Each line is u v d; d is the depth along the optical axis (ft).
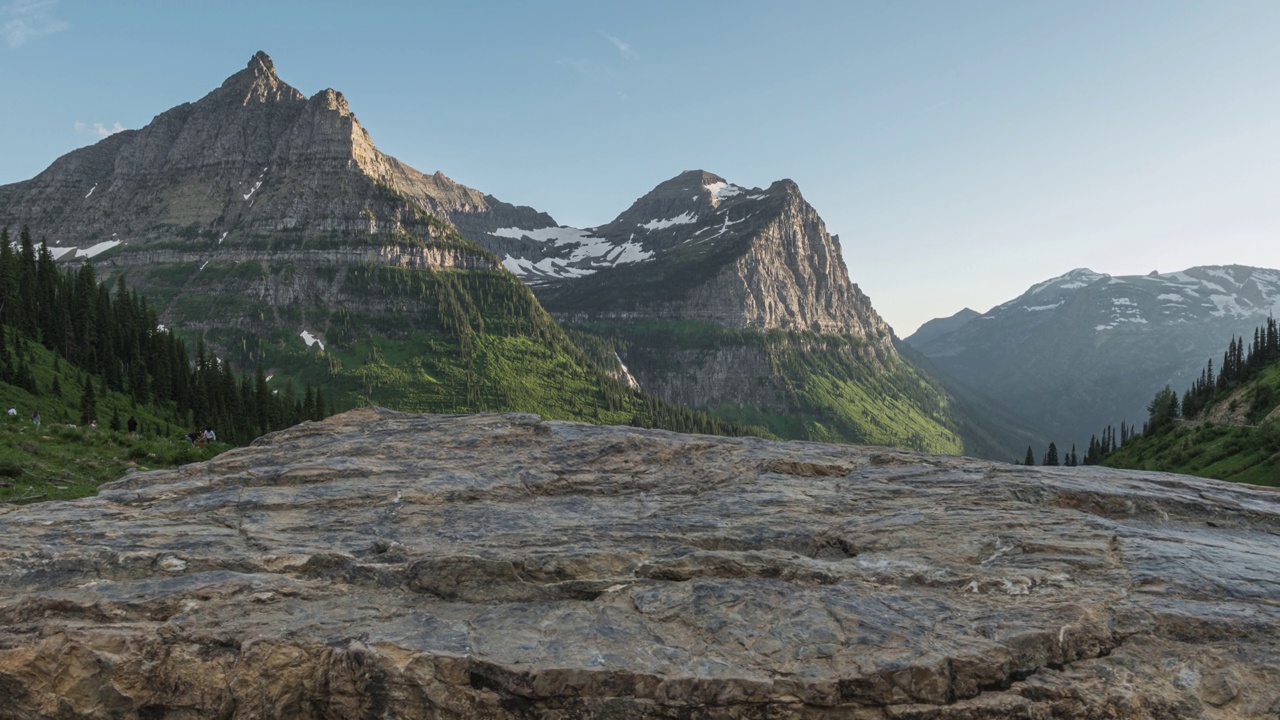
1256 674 48.19
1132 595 54.95
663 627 54.19
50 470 129.49
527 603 58.23
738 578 60.03
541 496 78.74
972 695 48.39
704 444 92.68
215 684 53.31
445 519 71.36
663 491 79.51
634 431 97.19
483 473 82.58
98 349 390.21
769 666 49.67
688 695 48.75
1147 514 71.51
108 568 61.52
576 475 83.15
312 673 52.75
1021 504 71.92
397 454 89.97
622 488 80.43
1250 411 514.68
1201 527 69.92
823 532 66.39
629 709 49.21
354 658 52.08
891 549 62.90
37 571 60.54
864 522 68.28
